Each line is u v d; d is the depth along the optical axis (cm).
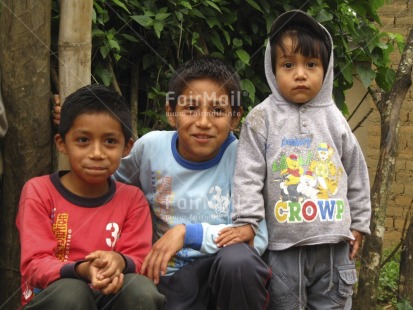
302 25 263
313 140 259
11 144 273
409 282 339
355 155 269
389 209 626
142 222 247
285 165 256
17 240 279
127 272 224
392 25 614
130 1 315
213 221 257
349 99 617
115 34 316
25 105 270
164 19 321
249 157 257
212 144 250
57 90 291
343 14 366
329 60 265
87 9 271
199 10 330
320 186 255
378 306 451
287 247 254
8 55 268
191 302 249
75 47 272
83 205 241
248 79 348
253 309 235
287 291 256
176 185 259
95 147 234
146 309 216
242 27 352
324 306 261
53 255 231
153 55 329
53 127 282
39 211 235
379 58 379
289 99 264
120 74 333
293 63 260
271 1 345
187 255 254
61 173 249
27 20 266
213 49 351
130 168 269
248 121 262
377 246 335
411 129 618
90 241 239
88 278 215
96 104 234
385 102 348
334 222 254
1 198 285
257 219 248
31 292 236
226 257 233
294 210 253
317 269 259
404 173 621
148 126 336
